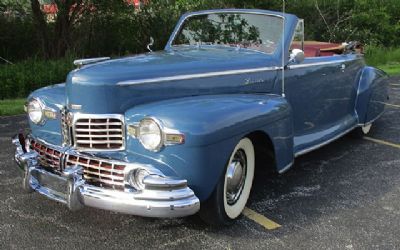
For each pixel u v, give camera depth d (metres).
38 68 12.00
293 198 4.52
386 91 7.07
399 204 4.41
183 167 3.32
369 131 7.20
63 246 3.51
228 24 5.14
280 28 4.81
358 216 4.13
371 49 18.38
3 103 9.55
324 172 5.30
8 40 14.52
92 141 3.55
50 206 4.21
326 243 3.63
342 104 6.07
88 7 14.59
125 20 15.56
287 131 4.17
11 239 3.60
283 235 3.74
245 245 3.57
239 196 3.93
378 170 5.39
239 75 4.27
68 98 3.65
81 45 14.80
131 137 3.46
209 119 3.37
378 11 20.56
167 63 3.95
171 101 3.68
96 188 3.36
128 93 3.53
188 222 3.93
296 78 4.92
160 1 16.17
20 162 3.97
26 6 14.84
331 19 19.97
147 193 3.21
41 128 4.01
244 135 3.66
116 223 3.90
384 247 3.59
